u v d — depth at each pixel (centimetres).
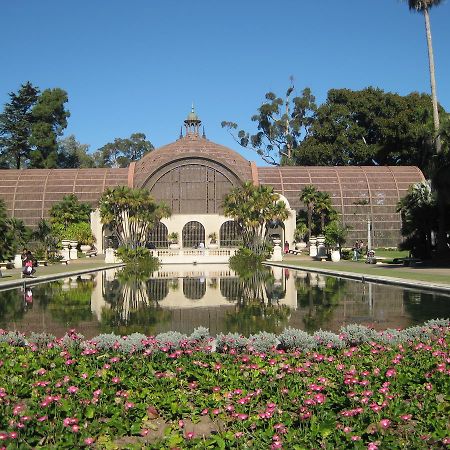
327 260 6962
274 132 13488
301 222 9100
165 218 8619
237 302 2869
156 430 985
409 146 10838
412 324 2047
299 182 9525
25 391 1126
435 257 5297
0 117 12388
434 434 877
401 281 3397
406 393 1102
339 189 9388
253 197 7294
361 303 2683
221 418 1005
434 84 5556
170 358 1368
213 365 1278
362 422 933
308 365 1238
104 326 2117
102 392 1078
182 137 10612
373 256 6319
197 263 7450
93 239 8706
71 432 909
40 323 2200
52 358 1364
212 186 8981
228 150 9756
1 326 2122
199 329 1555
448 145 4681
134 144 16938
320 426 897
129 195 7275
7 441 848
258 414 972
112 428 951
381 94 11425
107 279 4541
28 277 4303
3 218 5031
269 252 7406
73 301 2964
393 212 9256
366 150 11069
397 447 838
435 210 5538
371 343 1455
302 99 13250
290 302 2811
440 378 1140
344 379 1113
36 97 12606
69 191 9338
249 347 1380
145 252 6900
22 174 9600
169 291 3503
